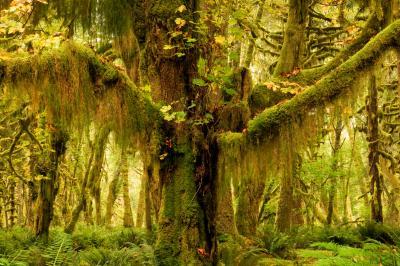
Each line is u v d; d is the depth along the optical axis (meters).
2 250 9.30
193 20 6.70
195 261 6.13
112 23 8.70
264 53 14.75
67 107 5.68
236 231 10.00
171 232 6.34
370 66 5.59
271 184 18.89
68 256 7.71
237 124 6.38
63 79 5.58
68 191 24.11
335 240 10.61
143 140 6.38
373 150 13.48
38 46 5.86
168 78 6.57
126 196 19.38
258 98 6.68
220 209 9.95
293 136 5.74
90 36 9.67
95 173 16.72
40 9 8.88
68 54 5.64
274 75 9.55
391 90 16.23
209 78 5.86
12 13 6.59
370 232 10.80
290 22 9.64
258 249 8.62
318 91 5.65
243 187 10.98
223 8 7.59
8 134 15.45
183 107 6.47
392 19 7.05
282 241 9.70
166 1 6.64
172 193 6.44
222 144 6.20
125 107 6.11
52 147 11.05
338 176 17.00
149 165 6.51
